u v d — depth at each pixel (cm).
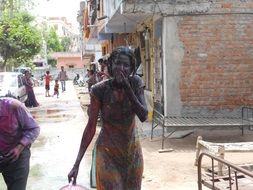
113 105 402
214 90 1190
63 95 3155
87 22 2822
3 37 3559
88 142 416
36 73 6769
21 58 4178
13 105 454
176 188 668
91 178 472
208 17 1177
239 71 1193
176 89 1183
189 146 991
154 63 1372
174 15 1168
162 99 1212
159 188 670
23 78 2181
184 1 1163
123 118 403
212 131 1171
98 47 3366
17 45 3788
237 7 1181
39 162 881
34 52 4138
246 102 1195
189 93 1185
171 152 931
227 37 1187
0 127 450
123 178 409
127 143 406
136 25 1645
